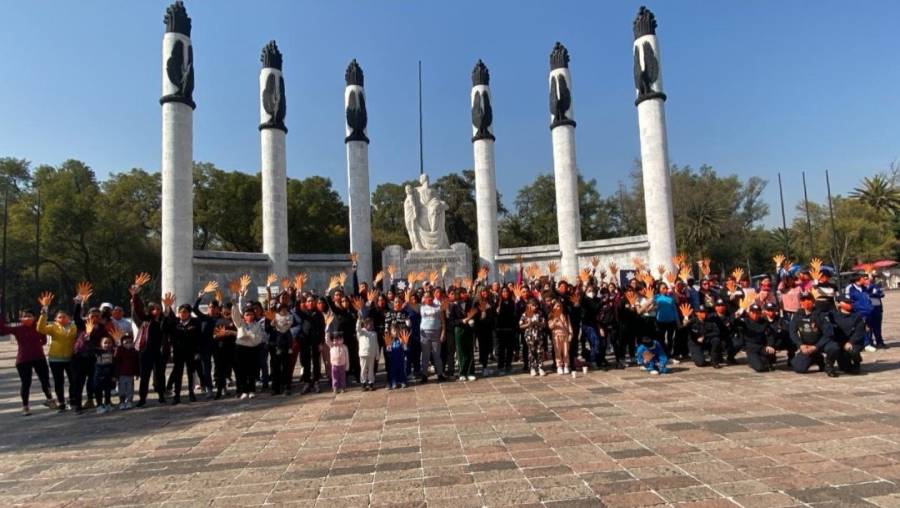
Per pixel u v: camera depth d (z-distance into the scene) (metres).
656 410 8.31
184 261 26.56
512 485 5.34
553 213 65.56
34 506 5.62
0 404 13.26
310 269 34.25
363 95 34.91
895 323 20.52
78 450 8.14
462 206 63.00
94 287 52.97
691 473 5.38
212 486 5.93
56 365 11.80
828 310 10.75
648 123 28.94
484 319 13.34
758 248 68.94
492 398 10.16
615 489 5.06
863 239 63.41
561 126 32.59
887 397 8.26
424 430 7.91
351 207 34.06
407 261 30.75
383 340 13.17
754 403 8.39
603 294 14.12
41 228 48.84
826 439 6.25
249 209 56.25
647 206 29.03
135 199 57.44
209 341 12.72
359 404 10.48
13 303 53.41
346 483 5.73
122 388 11.80
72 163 57.56
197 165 55.97
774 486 4.90
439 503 4.98
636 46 29.66
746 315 11.87
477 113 35.00
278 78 32.81
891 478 4.95
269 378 14.15
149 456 7.49
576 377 12.19
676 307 13.75
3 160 55.78
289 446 7.52
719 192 60.16
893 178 70.06
